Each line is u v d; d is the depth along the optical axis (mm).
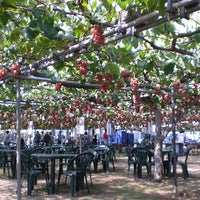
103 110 13625
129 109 14227
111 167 12383
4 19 2883
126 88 6590
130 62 5305
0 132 23406
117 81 5328
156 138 9078
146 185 8414
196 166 12891
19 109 5316
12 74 4891
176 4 2537
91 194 7316
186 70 6125
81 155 7469
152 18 2838
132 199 6824
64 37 3250
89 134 22406
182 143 17203
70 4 3309
